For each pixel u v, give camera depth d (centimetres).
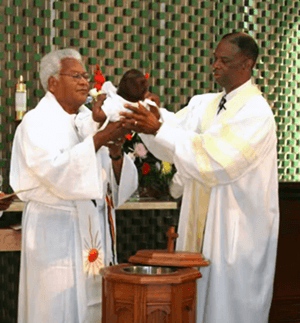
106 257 329
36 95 472
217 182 330
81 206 315
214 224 339
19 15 467
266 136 335
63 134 313
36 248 312
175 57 530
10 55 466
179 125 365
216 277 335
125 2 507
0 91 461
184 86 536
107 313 275
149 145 355
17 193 312
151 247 520
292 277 459
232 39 342
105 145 309
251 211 338
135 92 396
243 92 346
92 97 417
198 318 340
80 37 491
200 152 327
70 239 317
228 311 335
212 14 541
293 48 586
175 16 525
